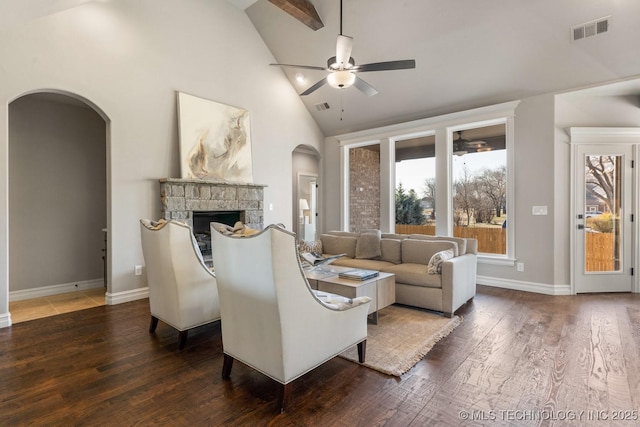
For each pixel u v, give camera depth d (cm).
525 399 192
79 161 475
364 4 427
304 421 173
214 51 497
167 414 179
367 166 654
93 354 254
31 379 217
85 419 175
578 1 338
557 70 406
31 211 432
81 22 366
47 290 443
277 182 595
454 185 529
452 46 430
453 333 296
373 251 451
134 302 401
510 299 409
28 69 329
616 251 440
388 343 271
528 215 452
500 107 469
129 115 405
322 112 645
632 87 401
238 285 194
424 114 549
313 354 195
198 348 266
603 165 438
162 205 433
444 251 371
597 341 274
